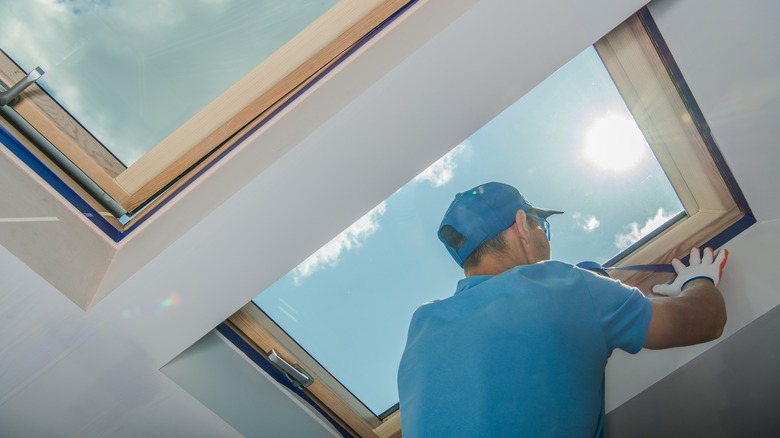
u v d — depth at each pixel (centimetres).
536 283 114
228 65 150
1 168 135
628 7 123
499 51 124
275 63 145
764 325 143
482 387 104
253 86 146
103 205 155
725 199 146
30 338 139
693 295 130
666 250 152
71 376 148
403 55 124
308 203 136
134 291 137
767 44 122
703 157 142
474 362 107
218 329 165
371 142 130
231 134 151
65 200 148
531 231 137
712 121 136
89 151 149
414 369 115
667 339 121
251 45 149
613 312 116
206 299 145
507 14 121
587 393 106
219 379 162
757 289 142
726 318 139
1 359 140
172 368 156
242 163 140
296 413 170
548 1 120
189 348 160
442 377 109
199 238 134
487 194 137
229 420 163
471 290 119
